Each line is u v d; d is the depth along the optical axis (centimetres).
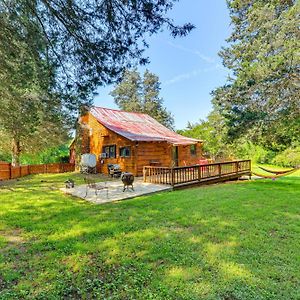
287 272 344
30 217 638
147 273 346
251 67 1297
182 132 3503
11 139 1891
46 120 1283
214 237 475
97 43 601
